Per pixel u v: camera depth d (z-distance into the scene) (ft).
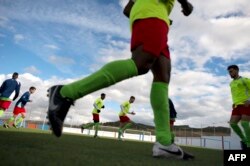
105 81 5.27
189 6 7.53
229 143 68.08
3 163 3.70
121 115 40.24
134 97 41.11
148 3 6.22
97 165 4.51
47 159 4.56
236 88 19.86
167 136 7.54
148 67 5.92
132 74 5.63
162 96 7.63
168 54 7.88
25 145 6.75
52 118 4.92
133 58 5.79
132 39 6.18
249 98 18.01
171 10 7.02
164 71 7.68
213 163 6.99
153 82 7.81
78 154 6.01
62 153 5.81
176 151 7.41
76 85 5.08
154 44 5.85
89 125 40.83
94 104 40.73
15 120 35.40
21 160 4.10
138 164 5.31
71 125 97.50
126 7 7.47
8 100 30.04
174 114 27.30
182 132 88.17
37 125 64.23
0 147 5.56
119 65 5.41
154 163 5.84
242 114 19.12
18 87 31.04
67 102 5.02
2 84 30.14
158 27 6.03
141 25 6.03
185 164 6.23
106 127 110.42
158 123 7.66
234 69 20.15
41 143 8.03
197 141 81.00
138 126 113.50
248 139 18.48
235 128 19.77
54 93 5.02
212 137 75.46
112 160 5.57
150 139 112.16
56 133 5.06
